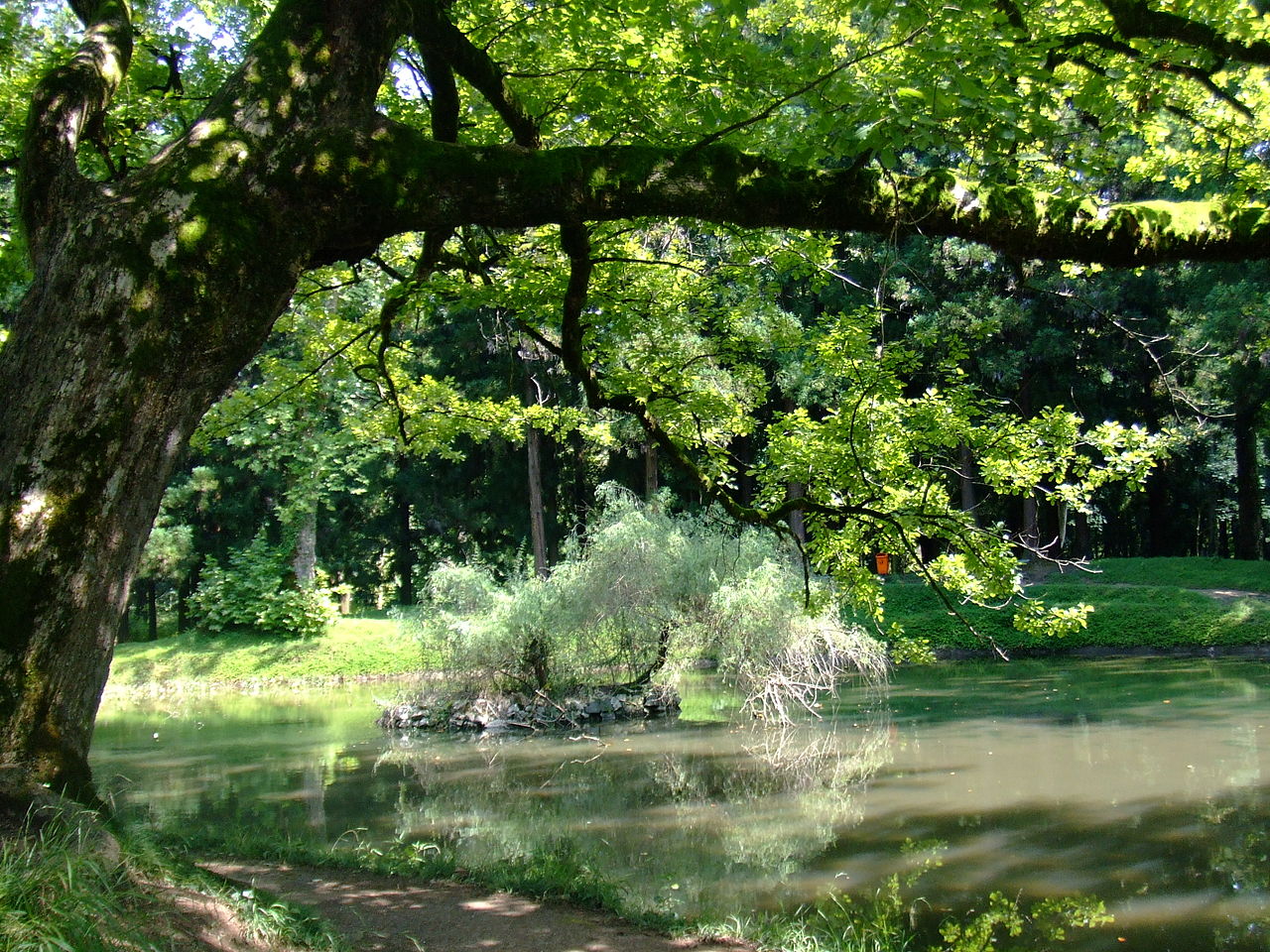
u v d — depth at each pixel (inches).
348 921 217.5
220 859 284.8
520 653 644.1
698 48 192.2
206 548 1211.2
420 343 1097.4
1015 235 190.9
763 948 218.1
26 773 144.6
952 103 161.6
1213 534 1408.7
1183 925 248.1
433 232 262.1
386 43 188.2
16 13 311.9
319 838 340.5
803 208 184.5
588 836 341.7
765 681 605.9
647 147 182.7
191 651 967.6
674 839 335.6
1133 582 1040.8
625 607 633.0
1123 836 324.8
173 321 156.1
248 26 319.3
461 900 243.3
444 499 1204.5
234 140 166.7
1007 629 927.0
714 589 627.5
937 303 855.1
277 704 794.8
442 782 450.6
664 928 227.8
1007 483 273.3
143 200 160.1
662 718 632.4
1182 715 548.1
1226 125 302.5
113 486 153.7
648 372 310.2
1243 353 799.7
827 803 382.3
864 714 606.2
